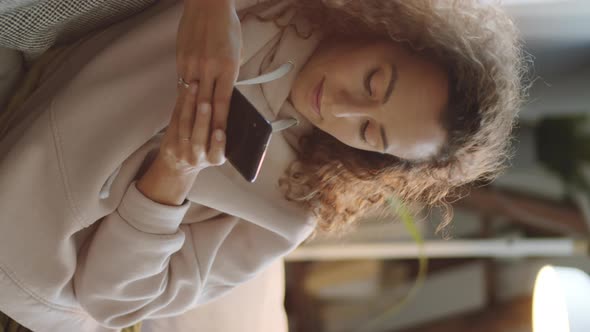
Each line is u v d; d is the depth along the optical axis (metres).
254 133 0.78
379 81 0.94
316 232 1.24
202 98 0.81
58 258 0.99
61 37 1.03
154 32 0.98
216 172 1.04
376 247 2.08
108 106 0.94
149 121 0.95
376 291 2.40
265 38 1.00
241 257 1.18
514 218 2.26
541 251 2.06
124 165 0.97
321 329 2.38
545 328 1.76
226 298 1.44
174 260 1.11
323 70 0.99
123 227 0.97
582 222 2.20
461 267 2.38
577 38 2.01
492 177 1.21
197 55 0.82
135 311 1.11
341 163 1.09
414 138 0.98
